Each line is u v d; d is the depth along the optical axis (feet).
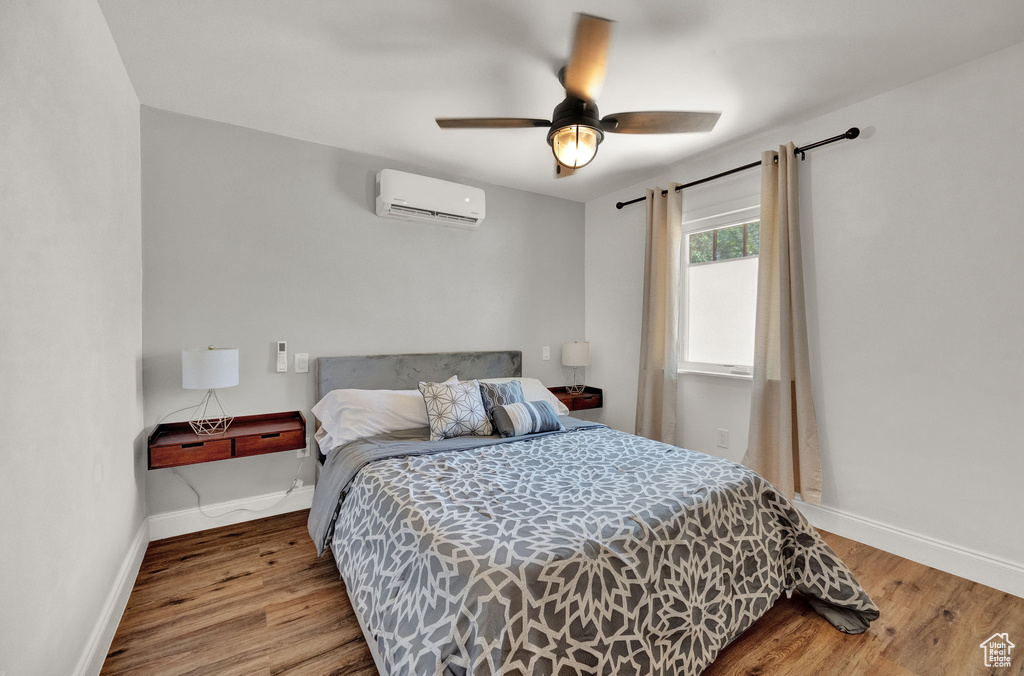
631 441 8.23
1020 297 6.47
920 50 6.56
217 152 8.77
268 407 9.32
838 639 5.58
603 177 11.93
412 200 10.19
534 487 5.81
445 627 3.79
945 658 5.27
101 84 5.67
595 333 13.93
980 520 6.86
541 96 7.80
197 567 7.29
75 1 4.82
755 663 5.16
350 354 10.24
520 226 12.89
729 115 8.52
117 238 6.35
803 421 8.55
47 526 3.89
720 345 10.71
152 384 8.20
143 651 5.34
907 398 7.58
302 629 5.78
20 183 3.53
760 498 6.19
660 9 5.65
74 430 4.53
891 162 7.69
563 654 3.78
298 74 7.18
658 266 11.46
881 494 7.90
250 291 9.10
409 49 6.52
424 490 5.67
